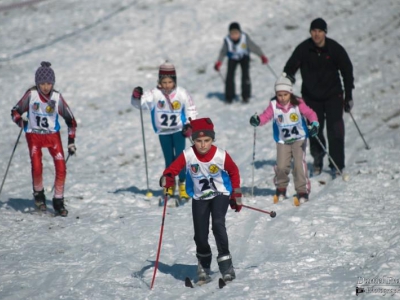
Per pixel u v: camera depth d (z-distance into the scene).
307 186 31.27
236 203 22.08
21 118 30.52
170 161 32.94
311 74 34.19
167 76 31.69
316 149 35.50
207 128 21.64
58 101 30.33
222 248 22.09
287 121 30.67
